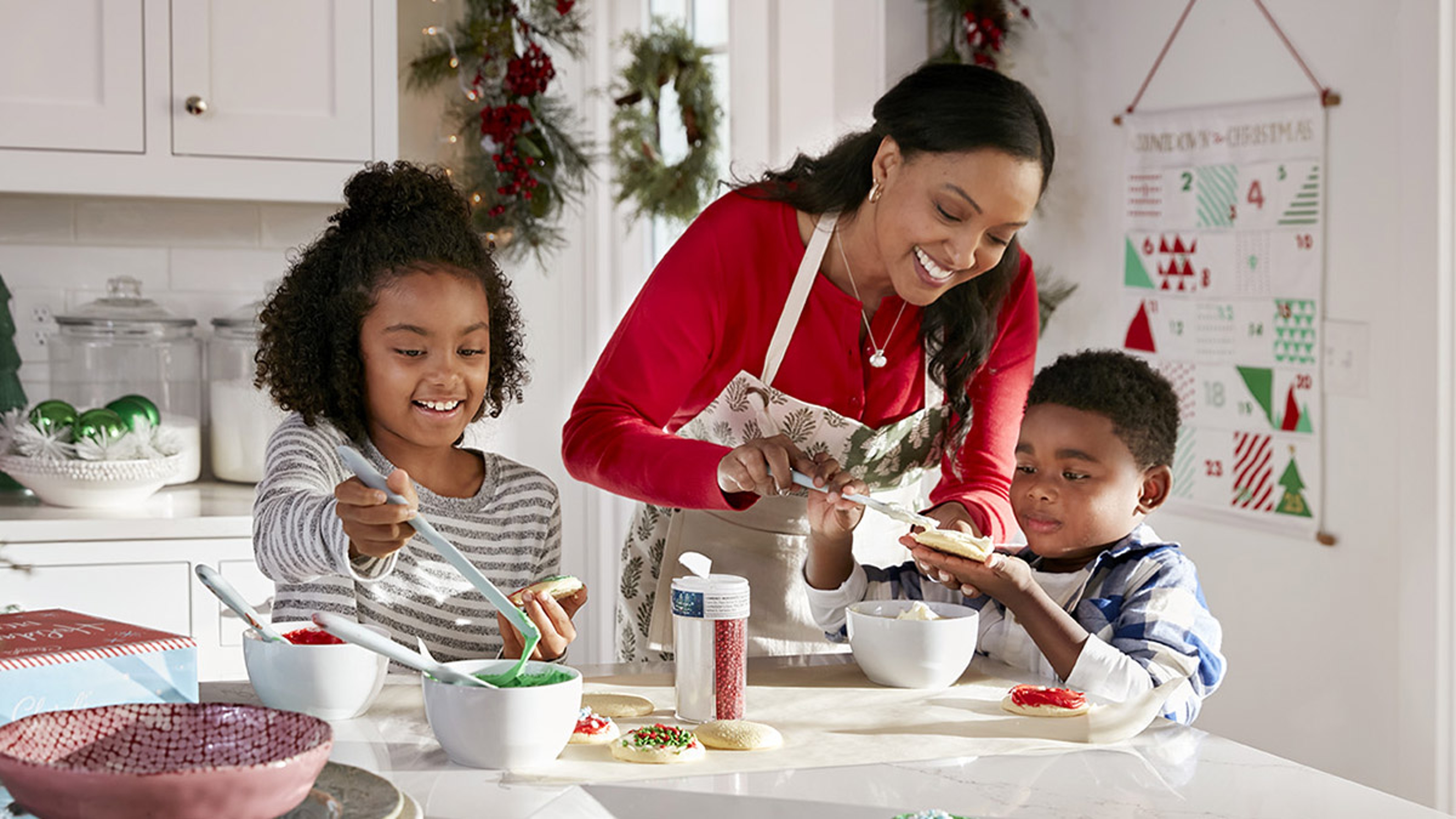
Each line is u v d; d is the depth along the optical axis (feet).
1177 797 2.91
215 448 9.46
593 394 4.98
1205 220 9.85
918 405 5.45
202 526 8.10
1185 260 10.07
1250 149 9.41
